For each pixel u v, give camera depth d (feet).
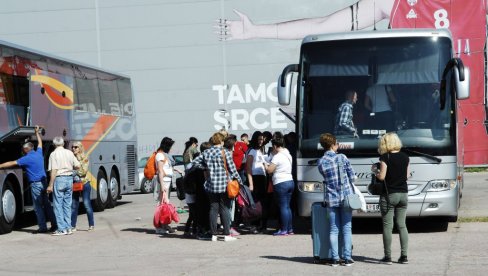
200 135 163.73
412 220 64.54
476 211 70.74
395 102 54.80
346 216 40.78
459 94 53.06
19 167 68.90
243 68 162.40
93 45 165.78
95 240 58.34
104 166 91.97
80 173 65.41
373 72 55.36
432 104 54.54
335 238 40.70
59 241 58.59
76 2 165.89
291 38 161.17
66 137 79.97
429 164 53.83
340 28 159.53
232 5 162.81
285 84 55.93
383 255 44.68
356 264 41.34
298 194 55.93
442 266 39.63
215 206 53.93
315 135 55.42
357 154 54.44
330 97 55.67
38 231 66.13
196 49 163.84
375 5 158.10
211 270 40.70
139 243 54.95
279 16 161.48
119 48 165.27
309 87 56.03
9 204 65.72
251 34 162.09
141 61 165.07
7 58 66.59
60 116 78.59
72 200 65.82
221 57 163.22
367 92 55.21
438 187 53.83
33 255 50.49
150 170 61.26
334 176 40.47
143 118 165.07
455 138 54.29
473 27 153.69
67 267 43.86
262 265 41.96
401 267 39.78
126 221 74.49
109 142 95.04
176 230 63.10
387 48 55.52
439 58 55.06
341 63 55.93
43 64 75.10
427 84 54.80
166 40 164.55
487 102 151.94
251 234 58.49
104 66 165.37
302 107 56.08
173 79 164.35
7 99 65.72
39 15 165.99
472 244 48.14
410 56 55.31
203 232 56.49
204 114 163.43
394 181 40.55
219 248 50.39
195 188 56.24
